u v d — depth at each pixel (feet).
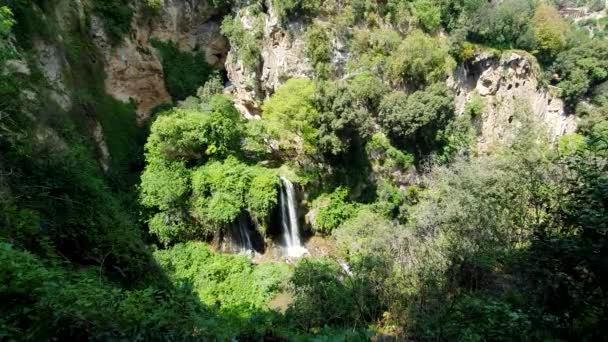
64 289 19.72
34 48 70.23
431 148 106.32
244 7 112.47
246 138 96.73
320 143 92.12
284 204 91.81
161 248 85.76
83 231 39.68
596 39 154.81
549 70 141.90
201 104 104.22
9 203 32.01
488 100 124.67
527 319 19.58
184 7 118.93
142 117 106.32
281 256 90.27
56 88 72.54
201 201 85.97
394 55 105.91
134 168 94.22
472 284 42.01
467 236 46.26
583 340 17.17
